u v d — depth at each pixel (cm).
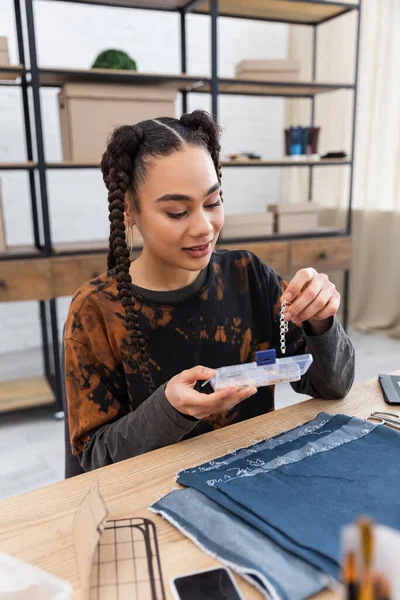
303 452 66
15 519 56
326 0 265
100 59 232
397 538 24
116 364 84
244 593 44
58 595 39
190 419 67
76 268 229
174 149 70
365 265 344
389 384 88
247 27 366
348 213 300
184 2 257
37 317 336
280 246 280
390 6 302
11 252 227
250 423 76
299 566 46
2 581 41
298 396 245
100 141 228
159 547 50
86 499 52
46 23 309
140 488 61
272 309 98
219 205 74
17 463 200
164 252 74
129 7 264
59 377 233
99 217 346
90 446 78
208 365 90
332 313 76
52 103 319
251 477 60
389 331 338
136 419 71
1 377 286
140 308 85
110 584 46
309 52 362
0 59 214
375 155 325
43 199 222
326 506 54
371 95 324
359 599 25
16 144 315
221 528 52
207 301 89
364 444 67
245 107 374
